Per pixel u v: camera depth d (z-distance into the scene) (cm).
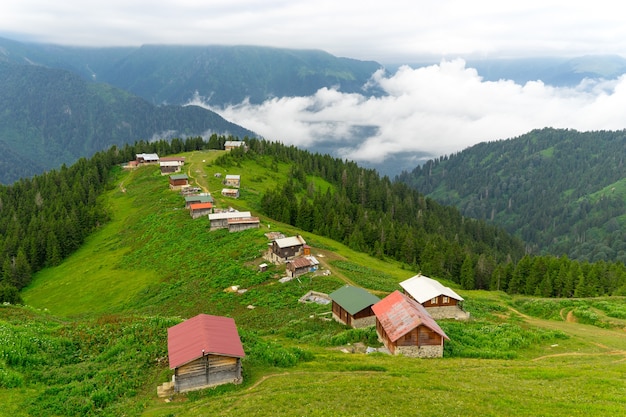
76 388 3581
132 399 3516
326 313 7088
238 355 3716
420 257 14400
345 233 15062
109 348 4388
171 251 12075
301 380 3828
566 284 12031
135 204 16700
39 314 5903
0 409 3198
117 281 11288
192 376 3634
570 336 5988
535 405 3306
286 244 10031
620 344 5672
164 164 19600
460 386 3722
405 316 5078
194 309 8562
